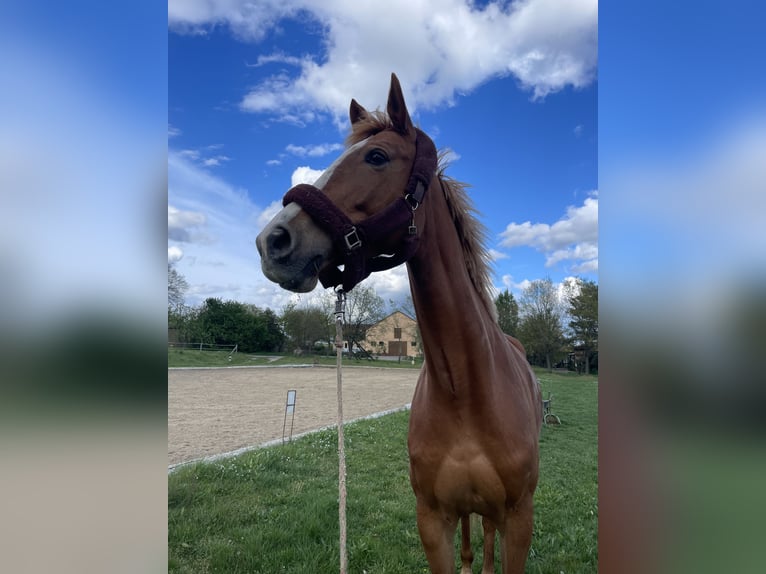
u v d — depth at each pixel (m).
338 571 3.15
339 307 1.75
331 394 15.52
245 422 9.25
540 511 4.33
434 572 2.05
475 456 1.93
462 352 1.90
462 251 2.04
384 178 1.64
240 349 41.06
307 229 1.50
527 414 2.10
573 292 31.70
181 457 6.18
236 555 3.31
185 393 14.73
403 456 6.29
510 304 24.84
